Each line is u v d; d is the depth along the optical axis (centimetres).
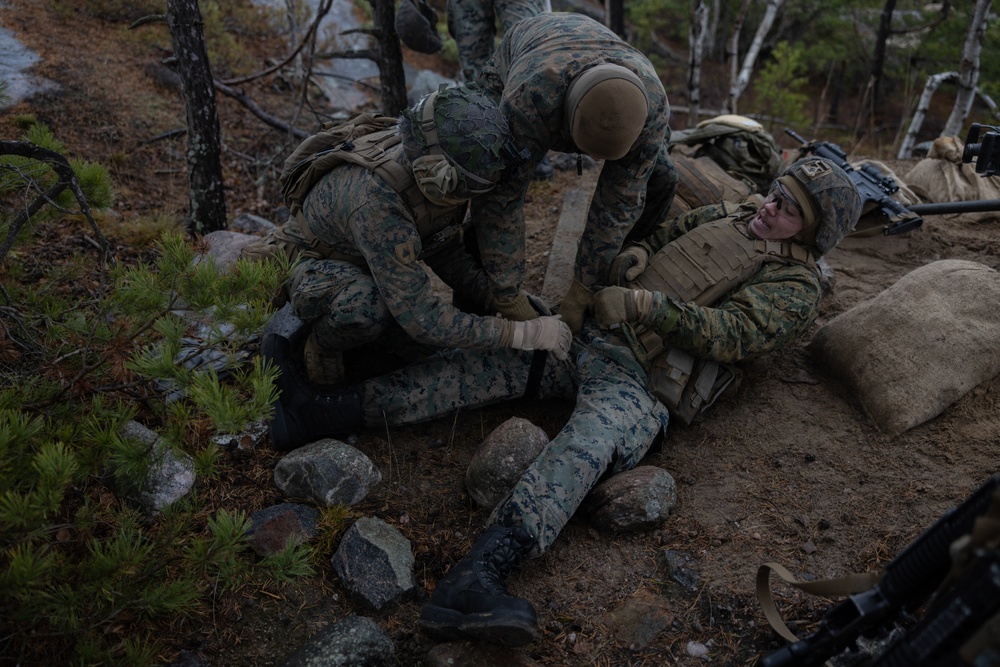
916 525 260
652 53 1073
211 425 226
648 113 260
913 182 448
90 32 620
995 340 296
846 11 910
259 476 292
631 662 232
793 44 982
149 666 211
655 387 299
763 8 990
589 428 273
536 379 311
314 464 280
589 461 264
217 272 251
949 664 146
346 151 285
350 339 297
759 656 229
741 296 296
